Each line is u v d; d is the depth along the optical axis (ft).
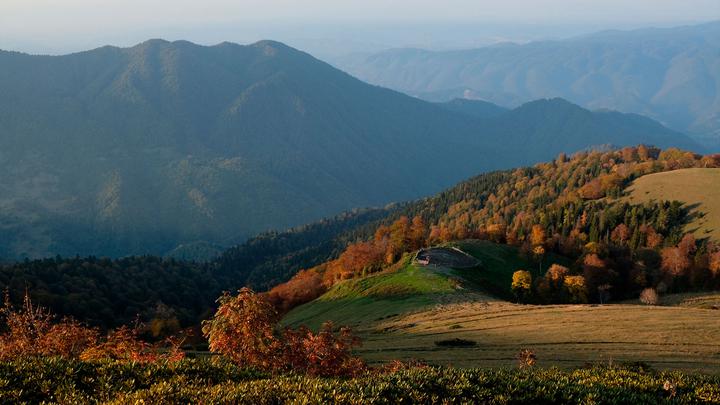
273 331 86.33
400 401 56.65
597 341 189.37
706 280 396.16
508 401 60.23
